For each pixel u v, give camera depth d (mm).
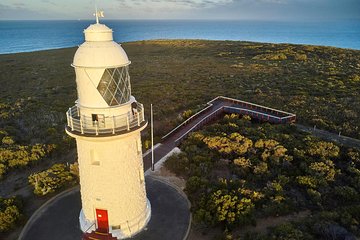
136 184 16250
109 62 13156
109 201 15586
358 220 18078
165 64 82688
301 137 30547
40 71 75938
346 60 83625
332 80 58438
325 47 104812
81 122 13734
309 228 17266
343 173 23859
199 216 17562
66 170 23375
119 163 14891
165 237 16984
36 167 26000
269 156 25859
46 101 46844
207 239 17094
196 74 67938
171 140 30688
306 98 46031
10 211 17969
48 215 18734
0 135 30875
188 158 25672
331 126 34906
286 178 22281
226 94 49719
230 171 24234
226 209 18094
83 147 14680
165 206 19719
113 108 13875
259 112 39156
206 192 20375
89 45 13492
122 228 16359
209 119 37500
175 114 41688
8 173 24703
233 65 78125
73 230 17438
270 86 55031
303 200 20266
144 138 30875
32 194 21234
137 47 123500
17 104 44062
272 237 16109
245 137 29641
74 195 20781
